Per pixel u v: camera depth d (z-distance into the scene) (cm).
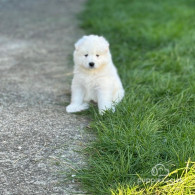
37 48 930
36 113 539
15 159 420
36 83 677
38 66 786
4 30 1102
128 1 1508
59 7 1493
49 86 665
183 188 359
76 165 413
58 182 385
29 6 1490
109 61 545
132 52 847
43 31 1108
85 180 384
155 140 447
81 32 1101
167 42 909
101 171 393
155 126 472
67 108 551
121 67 746
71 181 388
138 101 550
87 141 466
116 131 459
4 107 554
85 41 530
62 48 938
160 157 414
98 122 501
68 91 644
